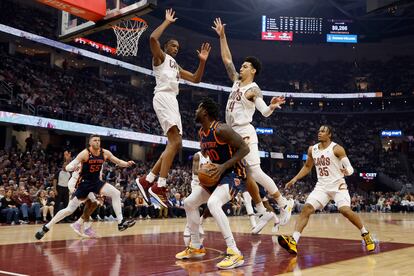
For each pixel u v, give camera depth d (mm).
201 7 34250
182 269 3934
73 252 5160
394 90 37406
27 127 21188
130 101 29062
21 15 24938
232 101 5535
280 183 30516
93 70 28281
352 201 28000
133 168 22016
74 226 7160
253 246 5984
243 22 36719
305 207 5637
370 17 34688
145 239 6910
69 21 7734
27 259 4535
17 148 21156
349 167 5613
